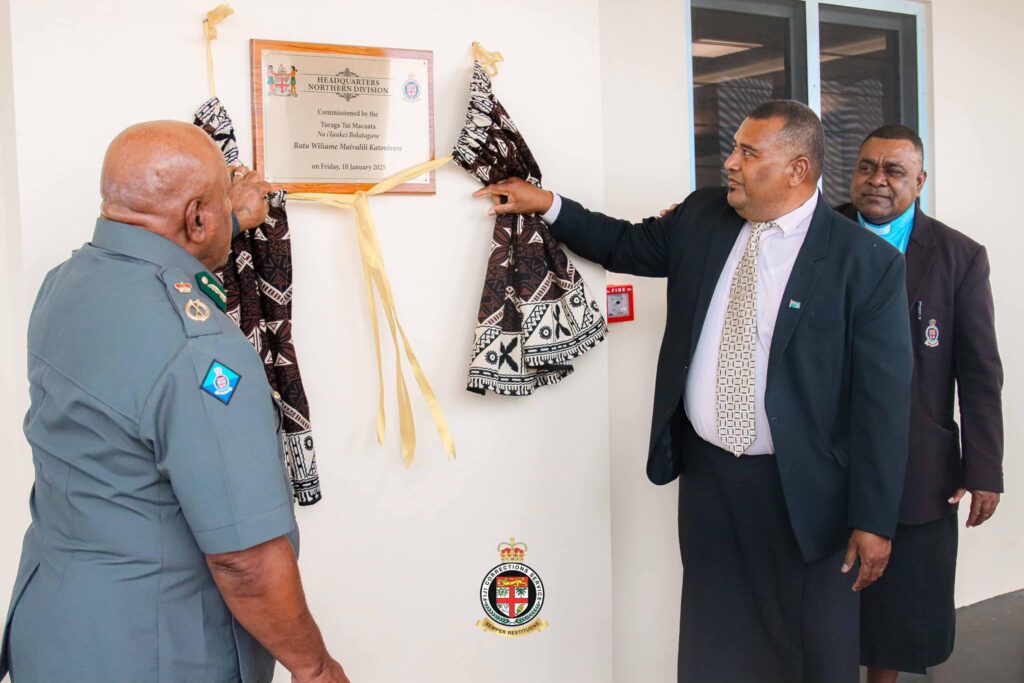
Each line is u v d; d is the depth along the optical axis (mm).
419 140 2135
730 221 2236
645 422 2742
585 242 2287
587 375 2377
